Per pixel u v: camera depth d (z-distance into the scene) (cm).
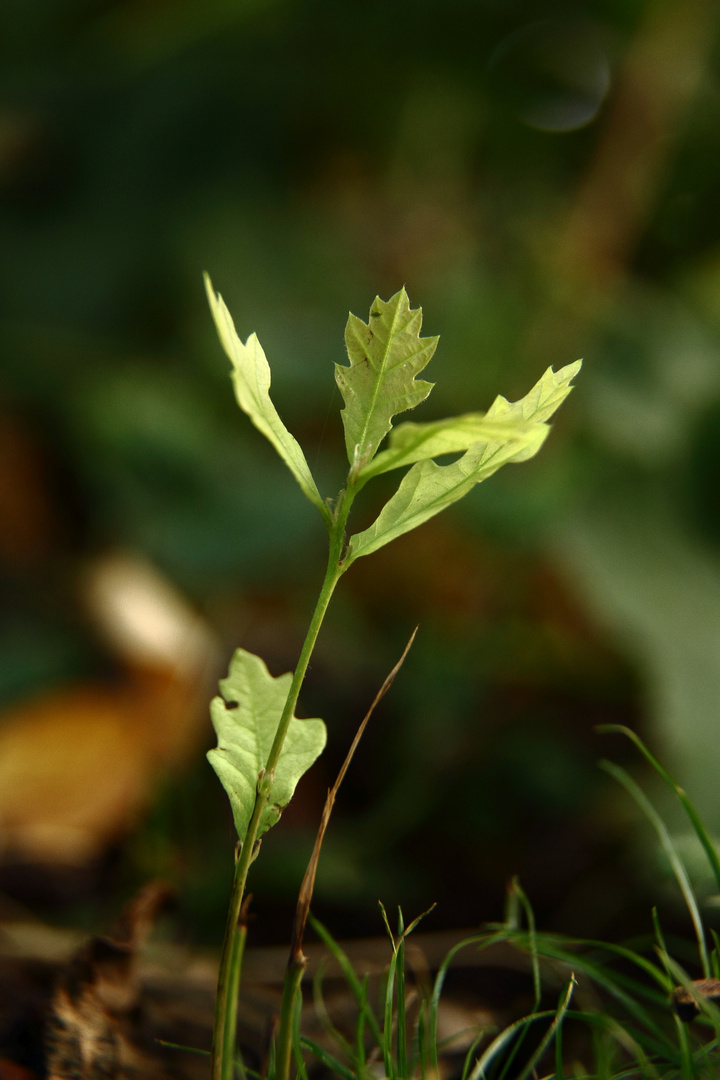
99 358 312
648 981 107
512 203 366
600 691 218
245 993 96
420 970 102
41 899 130
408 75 372
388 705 198
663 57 296
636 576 209
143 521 210
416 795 169
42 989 90
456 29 354
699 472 234
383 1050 78
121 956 89
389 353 74
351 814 173
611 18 329
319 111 379
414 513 75
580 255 289
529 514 212
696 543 224
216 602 214
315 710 196
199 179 370
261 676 77
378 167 388
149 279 340
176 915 125
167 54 384
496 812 170
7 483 246
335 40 368
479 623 236
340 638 225
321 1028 92
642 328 268
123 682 170
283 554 213
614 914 132
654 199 322
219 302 73
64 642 180
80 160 388
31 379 284
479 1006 98
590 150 363
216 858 144
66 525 245
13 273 349
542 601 241
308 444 249
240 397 73
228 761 76
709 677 186
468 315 266
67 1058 85
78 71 402
